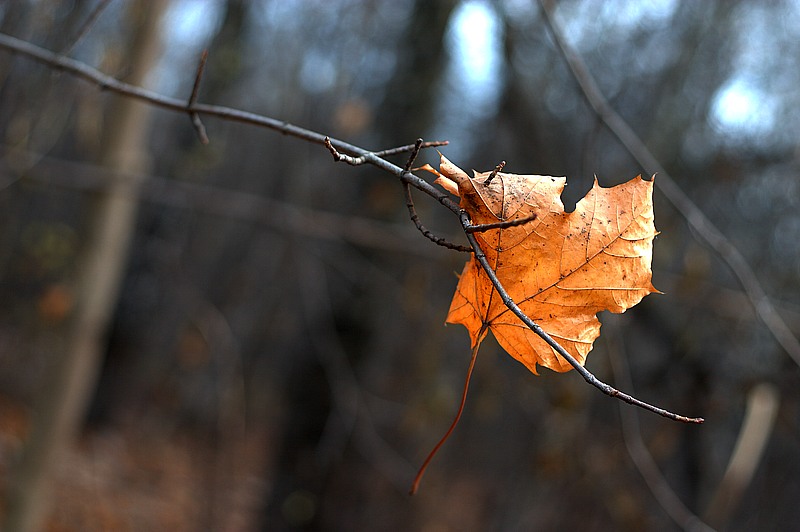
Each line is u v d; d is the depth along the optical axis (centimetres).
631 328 462
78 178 385
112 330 1024
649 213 117
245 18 439
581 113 435
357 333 468
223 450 583
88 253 400
